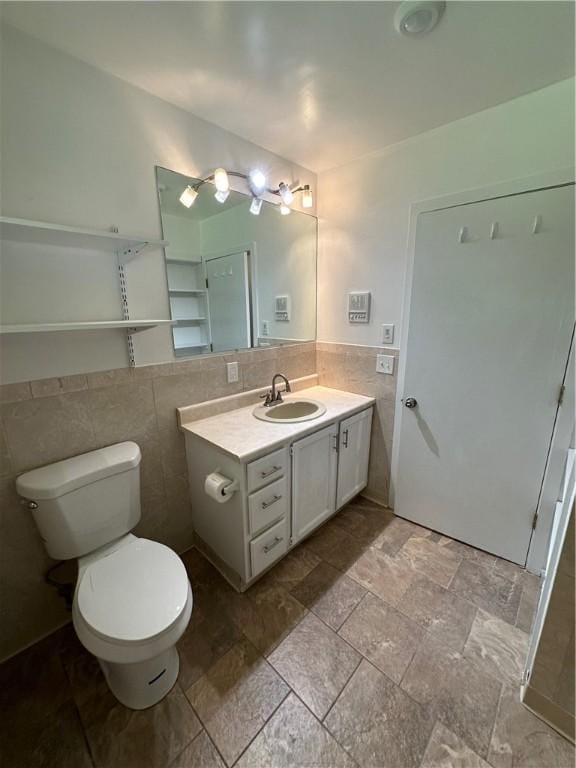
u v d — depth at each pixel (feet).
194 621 4.79
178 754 3.38
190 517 6.12
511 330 5.17
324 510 6.41
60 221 4.04
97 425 4.70
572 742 3.40
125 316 4.78
